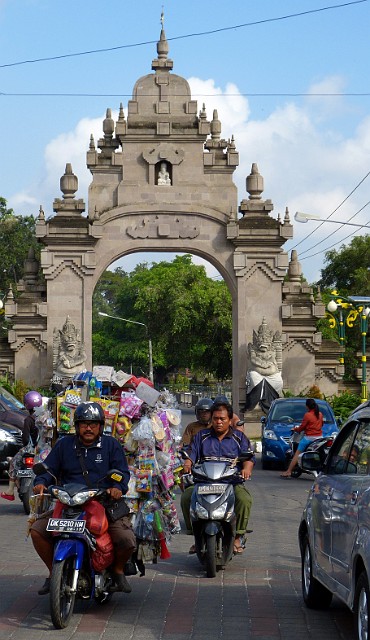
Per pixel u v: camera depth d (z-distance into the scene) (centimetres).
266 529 1761
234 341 4450
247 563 1406
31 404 1916
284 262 4425
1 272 8994
